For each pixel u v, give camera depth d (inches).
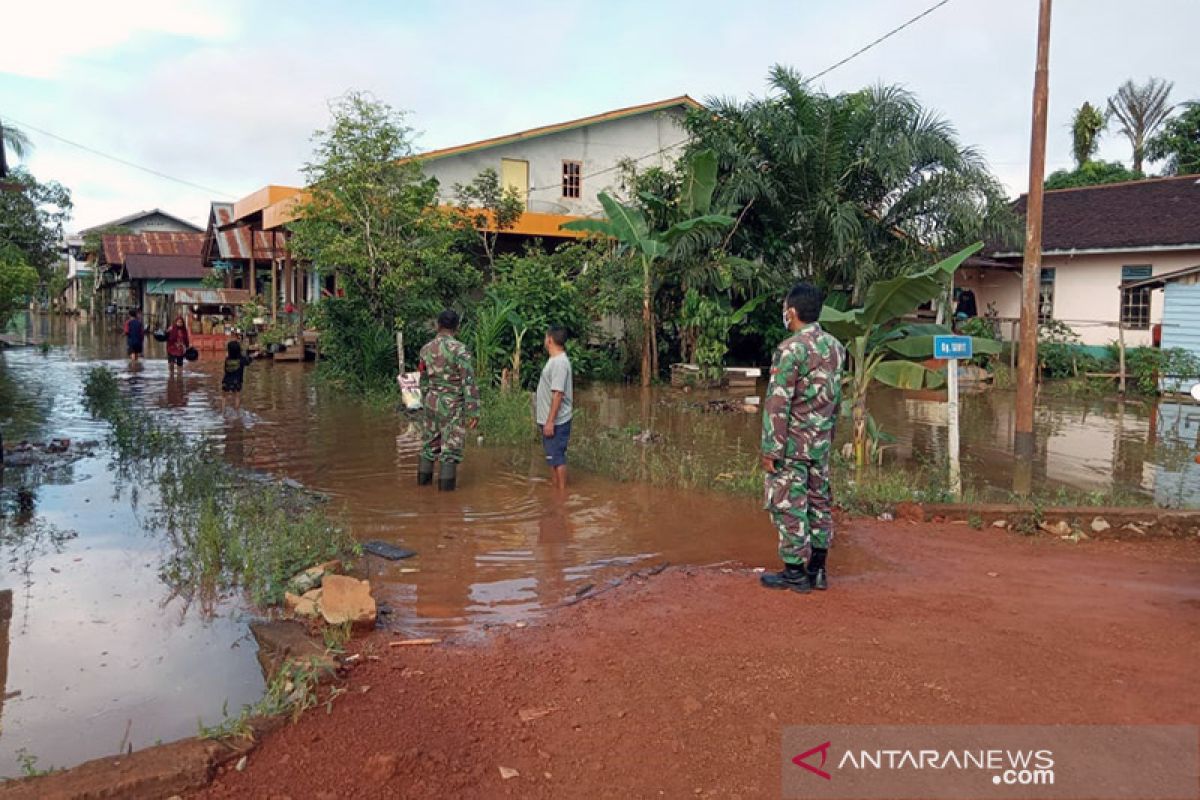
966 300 914.7
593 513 278.8
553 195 914.1
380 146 604.4
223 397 572.4
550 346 307.1
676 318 751.7
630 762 122.0
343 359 649.0
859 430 366.6
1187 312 659.4
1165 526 253.9
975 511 266.1
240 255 1122.0
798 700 138.7
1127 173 1227.9
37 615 185.9
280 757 122.0
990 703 136.6
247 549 223.5
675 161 823.7
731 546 243.9
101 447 391.5
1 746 132.9
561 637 168.1
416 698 140.6
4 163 568.7
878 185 754.8
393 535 250.2
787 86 715.4
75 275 2379.4
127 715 143.0
